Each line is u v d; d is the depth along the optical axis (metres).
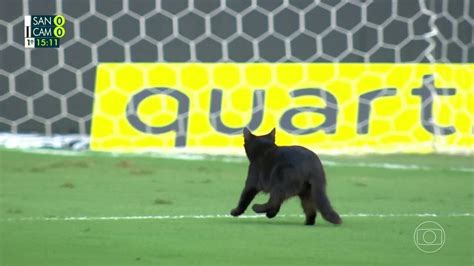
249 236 12.40
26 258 10.77
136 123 22.58
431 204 15.78
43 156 21.00
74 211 14.59
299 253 11.21
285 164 13.20
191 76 22.64
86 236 12.30
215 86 22.67
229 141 22.56
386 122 23.20
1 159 20.42
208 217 14.12
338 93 23.02
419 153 22.92
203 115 22.58
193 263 10.52
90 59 23.19
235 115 22.64
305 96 22.84
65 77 23.23
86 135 23.17
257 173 13.52
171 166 20.08
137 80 22.70
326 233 12.70
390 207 15.41
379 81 23.23
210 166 20.17
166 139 22.53
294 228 13.09
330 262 10.70
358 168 20.31
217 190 17.17
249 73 22.72
